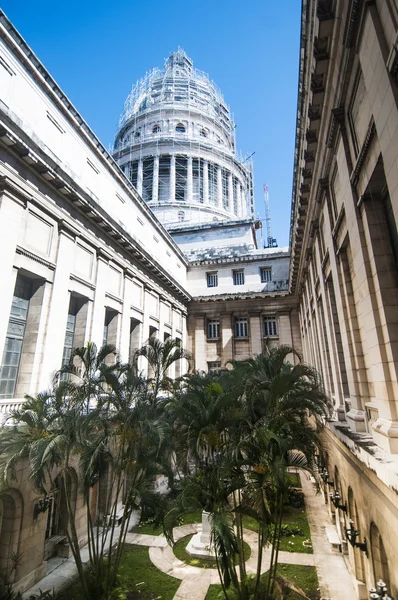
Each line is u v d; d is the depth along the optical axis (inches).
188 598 418.9
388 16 272.1
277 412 393.1
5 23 540.7
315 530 598.9
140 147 2249.0
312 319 919.7
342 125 431.8
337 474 562.6
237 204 2437.3
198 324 1425.9
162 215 2052.2
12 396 538.3
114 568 436.5
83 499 559.5
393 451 312.2
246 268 1482.5
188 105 2437.3
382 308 344.5
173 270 1336.1
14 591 417.1
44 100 639.1
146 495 433.1
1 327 486.6
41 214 590.2
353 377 462.6
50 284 605.3
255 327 1385.3
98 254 761.0
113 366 459.8
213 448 413.1
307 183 661.3
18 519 439.2
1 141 499.8
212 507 358.3
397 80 268.7
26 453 390.6
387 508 298.0
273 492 380.2
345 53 367.9
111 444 501.0
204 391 458.9
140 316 968.3
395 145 265.7
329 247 563.2
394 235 348.8
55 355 593.0
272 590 378.9
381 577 344.5
